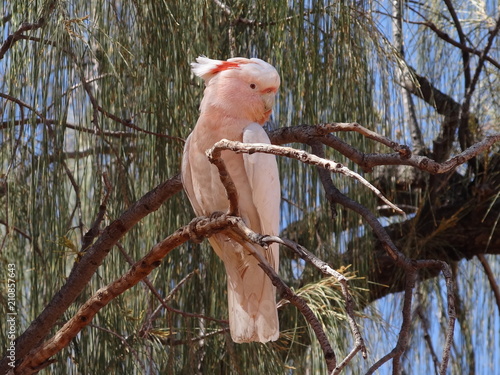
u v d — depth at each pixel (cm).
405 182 880
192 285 627
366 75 633
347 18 615
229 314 569
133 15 579
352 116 628
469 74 858
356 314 638
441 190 892
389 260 855
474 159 863
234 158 579
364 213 530
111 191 601
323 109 623
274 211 589
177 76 580
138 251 625
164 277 624
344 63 622
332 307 620
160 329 614
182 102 591
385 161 536
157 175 606
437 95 860
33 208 536
